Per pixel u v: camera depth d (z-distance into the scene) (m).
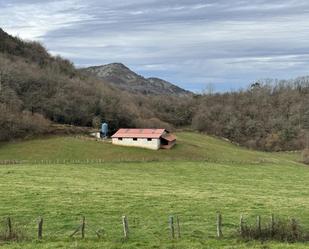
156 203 45.56
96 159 90.56
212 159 96.12
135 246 30.06
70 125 128.12
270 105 187.62
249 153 118.00
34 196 47.16
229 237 32.94
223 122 173.88
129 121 147.88
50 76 161.62
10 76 142.88
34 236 32.19
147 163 86.94
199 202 46.78
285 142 155.00
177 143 113.38
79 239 31.56
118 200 46.53
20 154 92.44
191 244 30.81
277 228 32.88
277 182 70.69
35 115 121.38
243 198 50.62
